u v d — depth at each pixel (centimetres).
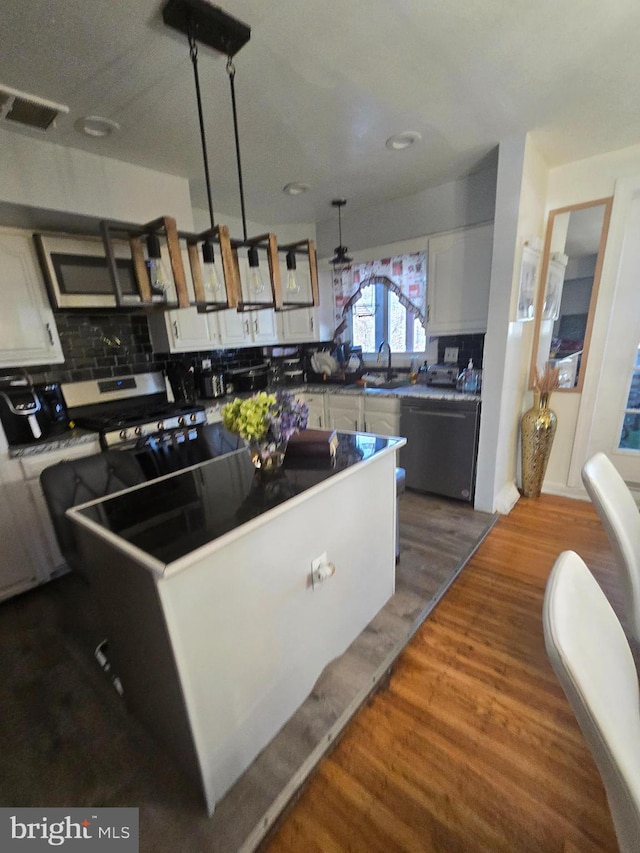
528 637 172
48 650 178
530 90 171
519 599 195
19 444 214
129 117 175
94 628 190
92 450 234
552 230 269
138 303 140
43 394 231
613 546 112
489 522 268
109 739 136
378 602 187
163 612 94
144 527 112
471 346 319
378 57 146
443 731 133
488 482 277
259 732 127
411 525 269
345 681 153
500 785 117
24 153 185
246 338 344
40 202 191
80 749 133
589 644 67
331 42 137
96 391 273
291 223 367
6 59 136
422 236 305
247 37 129
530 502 295
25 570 216
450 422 284
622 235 247
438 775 120
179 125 184
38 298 227
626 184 238
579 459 292
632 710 71
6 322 217
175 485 145
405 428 311
